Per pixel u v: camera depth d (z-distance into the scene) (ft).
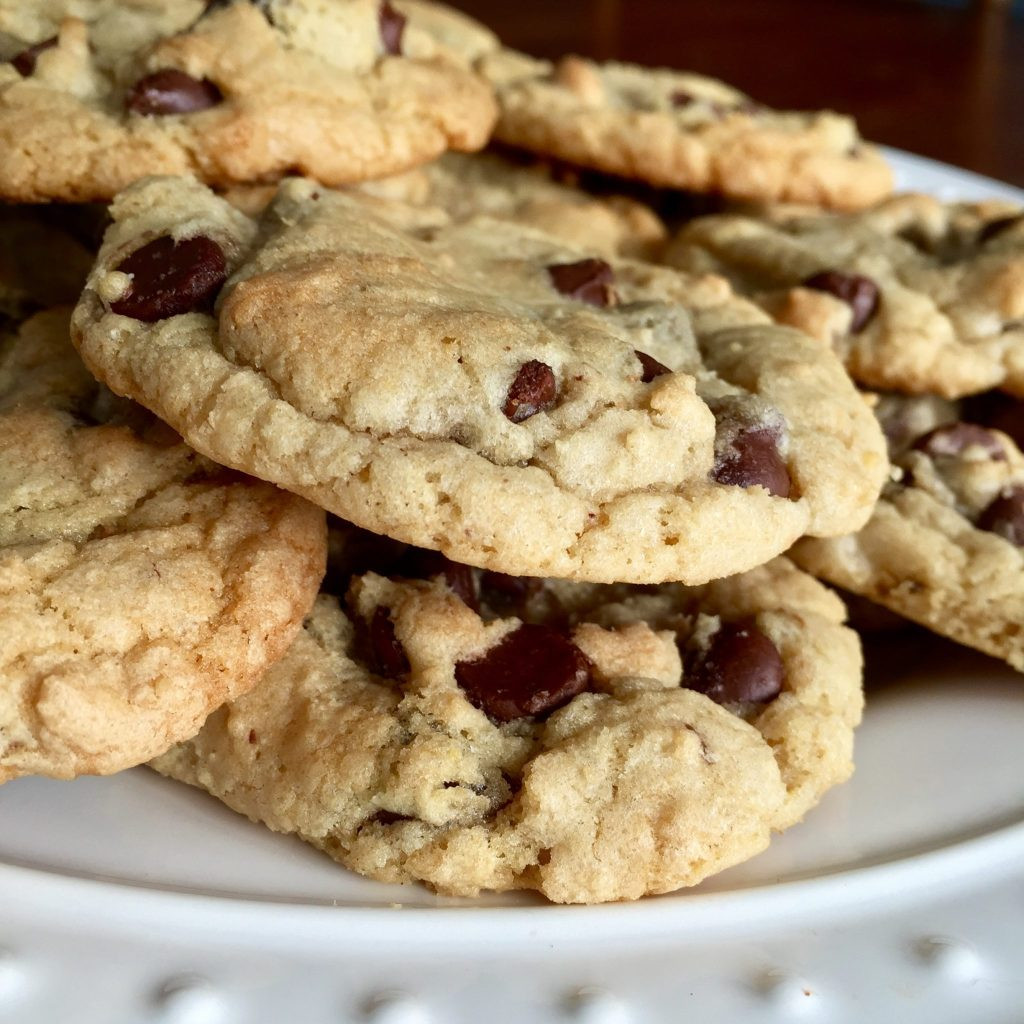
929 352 0.63
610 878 0.45
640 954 0.44
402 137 0.62
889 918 0.45
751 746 0.48
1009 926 0.45
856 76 1.38
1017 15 1.63
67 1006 0.41
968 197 0.92
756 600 0.55
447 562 0.53
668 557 0.46
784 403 0.53
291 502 0.50
